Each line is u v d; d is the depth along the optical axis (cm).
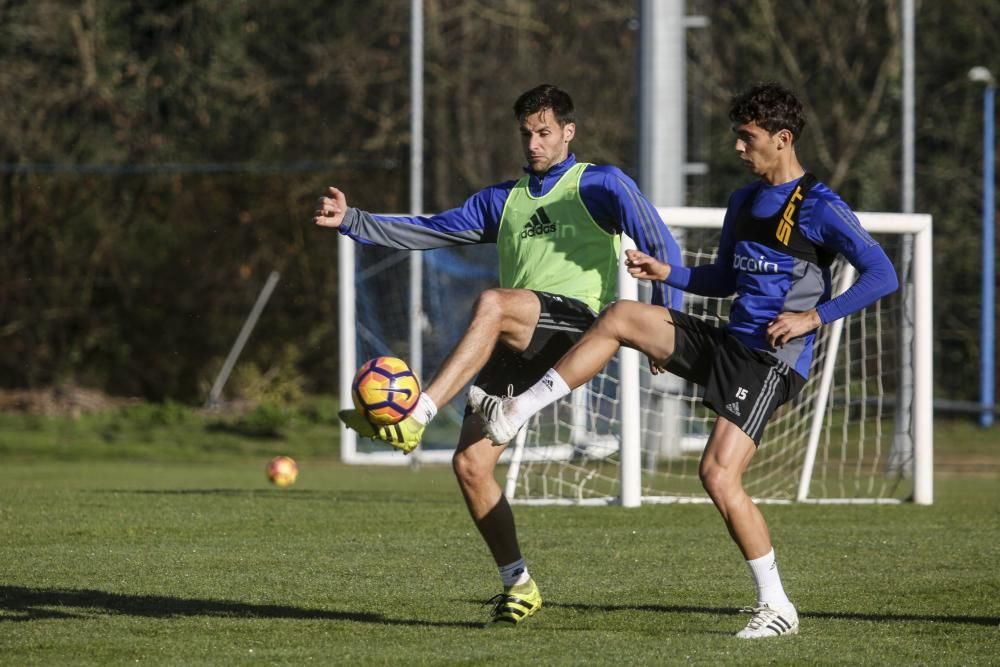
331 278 9438
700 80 8812
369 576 2355
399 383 1733
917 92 9019
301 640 1773
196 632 1830
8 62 9169
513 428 1762
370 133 9850
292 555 2609
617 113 9925
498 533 1922
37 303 9088
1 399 8919
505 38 10125
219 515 3319
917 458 3841
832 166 9188
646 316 1805
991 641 1777
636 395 3672
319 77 9606
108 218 9219
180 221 9350
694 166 6047
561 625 1906
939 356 8681
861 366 5028
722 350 1800
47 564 2480
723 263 1884
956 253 8769
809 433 4331
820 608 2053
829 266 1811
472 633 1831
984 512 3534
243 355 9338
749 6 9319
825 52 9206
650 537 2930
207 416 8600
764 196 1797
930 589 2241
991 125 7581
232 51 9606
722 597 2161
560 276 1981
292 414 8300
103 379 9275
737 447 1767
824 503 3841
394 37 9712
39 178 9044
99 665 1614
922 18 9044
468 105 9856
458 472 1909
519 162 9850
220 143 9606
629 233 1983
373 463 6028
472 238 2073
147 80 9488
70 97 9288
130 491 4062
